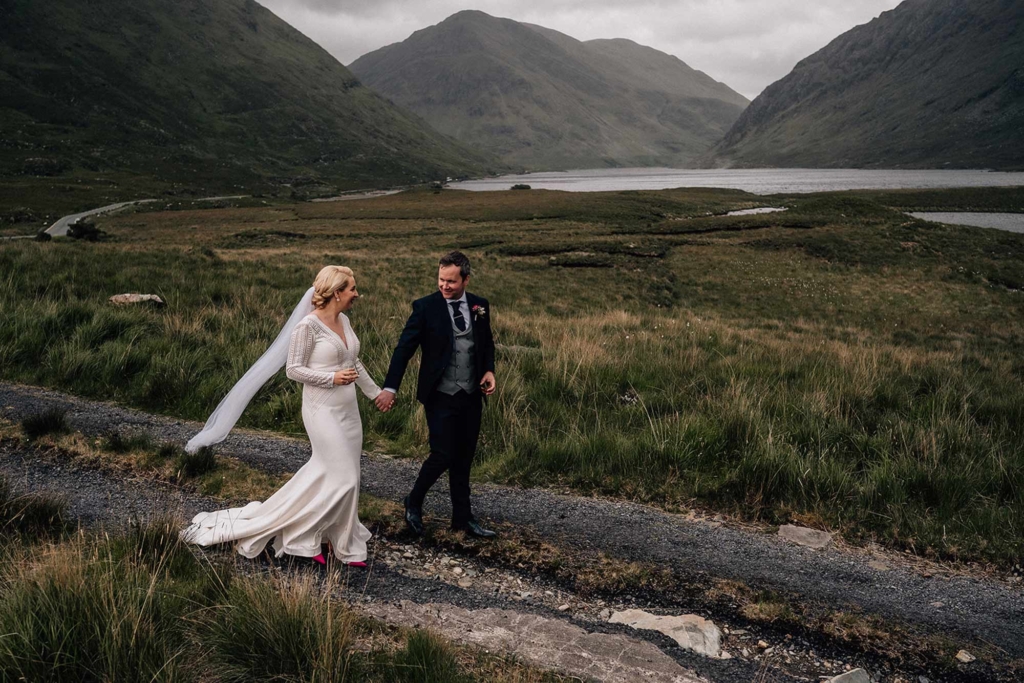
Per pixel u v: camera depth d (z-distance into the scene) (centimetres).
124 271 1321
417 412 649
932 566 455
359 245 5603
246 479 510
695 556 452
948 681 346
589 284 3362
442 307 432
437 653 310
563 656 342
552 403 726
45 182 14388
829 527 504
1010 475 561
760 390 795
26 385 698
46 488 468
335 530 404
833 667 353
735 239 5359
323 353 389
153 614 303
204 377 748
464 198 12144
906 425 667
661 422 657
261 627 299
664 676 334
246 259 2411
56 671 267
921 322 2897
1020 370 1290
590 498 534
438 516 484
